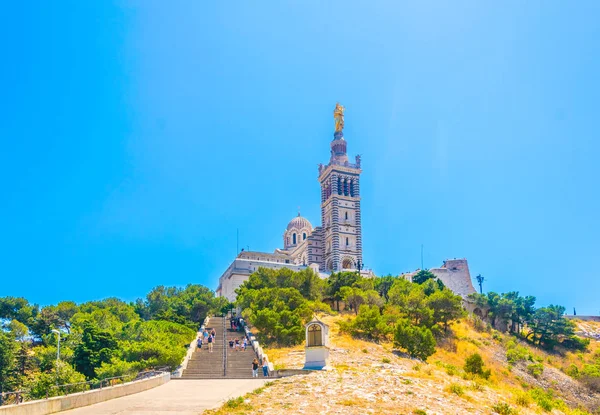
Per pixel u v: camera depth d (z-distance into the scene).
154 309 134.25
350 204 179.38
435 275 166.50
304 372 54.09
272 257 182.00
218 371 67.94
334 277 131.25
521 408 50.00
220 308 130.62
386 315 104.81
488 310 150.25
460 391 46.41
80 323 100.50
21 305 122.25
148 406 35.91
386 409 36.50
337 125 192.75
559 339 144.62
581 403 101.88
